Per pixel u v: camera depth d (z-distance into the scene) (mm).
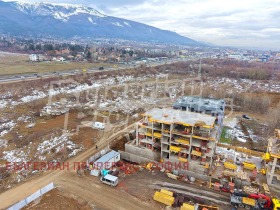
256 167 57938
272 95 127000
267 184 52312
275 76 183000
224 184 51344
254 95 122438
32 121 83000
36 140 68312
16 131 74438
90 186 50500
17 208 42719
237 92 126562
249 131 86250
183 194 48875
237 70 194250
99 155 61812
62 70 167000
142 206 45125
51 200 45656
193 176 55750
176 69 189375
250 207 45688
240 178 52625
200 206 45281
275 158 50125
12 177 52438
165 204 45812
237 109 111500
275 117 88375
